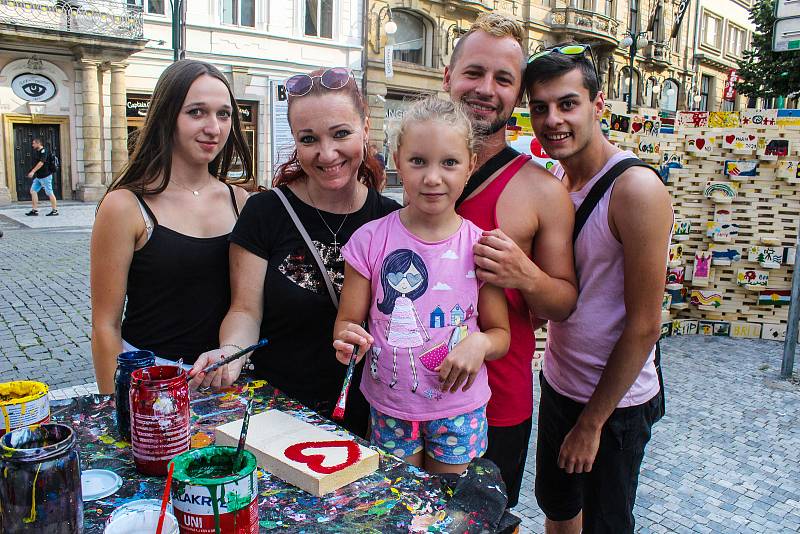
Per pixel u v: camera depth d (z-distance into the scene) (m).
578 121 1.79
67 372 4.42
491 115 1.79
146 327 2.03
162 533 0.96
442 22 21.14
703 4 30.70
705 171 5.46
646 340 1.75
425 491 1.18
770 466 3.28
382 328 1.58
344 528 1.05
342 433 1.37
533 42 23.39
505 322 1.64
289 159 1.97
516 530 1.15
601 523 1.94
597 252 1.84
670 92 29.48
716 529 2.72
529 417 1.90
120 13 15.41
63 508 0.95
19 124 15.30
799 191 5.26
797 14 4.48
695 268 5.61
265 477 1.22
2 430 1.25
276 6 17.41
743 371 4.71
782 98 14.93
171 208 2.04
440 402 1.55
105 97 15.80
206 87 2.01
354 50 19.05
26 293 6.61
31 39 14.51
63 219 12.70
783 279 5.52
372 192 1.99
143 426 1.21
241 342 1.74
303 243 1.85
